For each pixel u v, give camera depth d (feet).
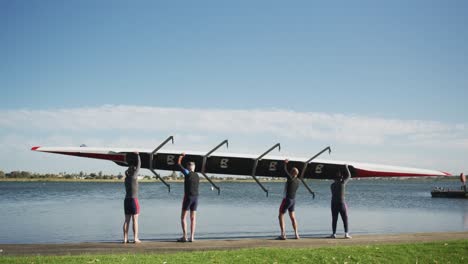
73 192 233.76
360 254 30.89
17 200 147.23
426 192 266.36
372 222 72.08
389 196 200.23
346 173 42.50
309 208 107.04
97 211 94.02
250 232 55.52
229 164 43.75
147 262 27.25
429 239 40.06
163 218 76.59
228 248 34.58
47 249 33.63
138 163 37.70
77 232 55.67
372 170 47.01
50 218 77.00
